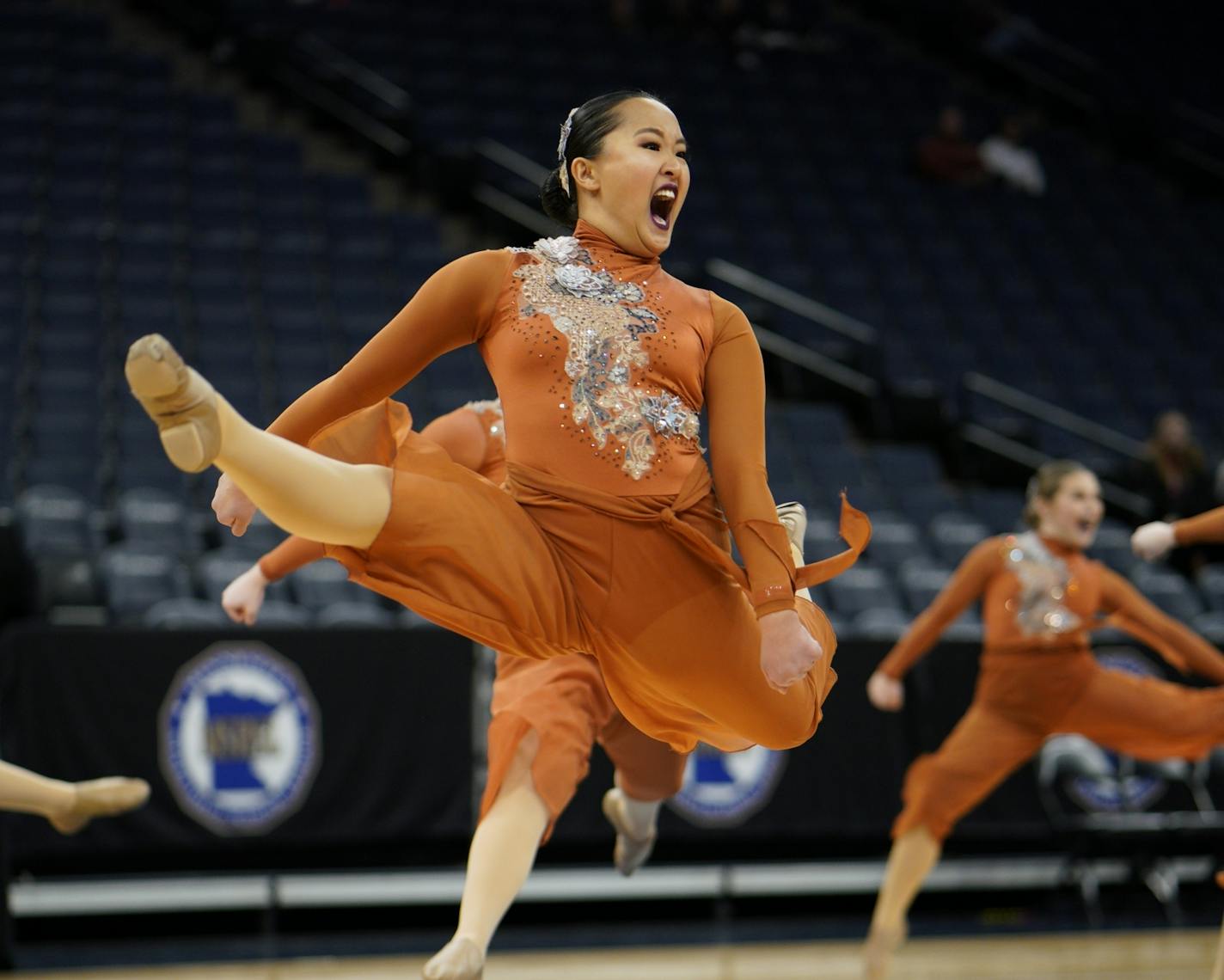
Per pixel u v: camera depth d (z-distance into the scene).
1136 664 10.84
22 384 13.78
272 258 16.70
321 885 9.68
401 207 19.61
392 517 3.68
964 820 10.59
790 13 24.38
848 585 12.40
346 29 21.73
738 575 3.95
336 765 9.30
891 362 17.44
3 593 11.28
